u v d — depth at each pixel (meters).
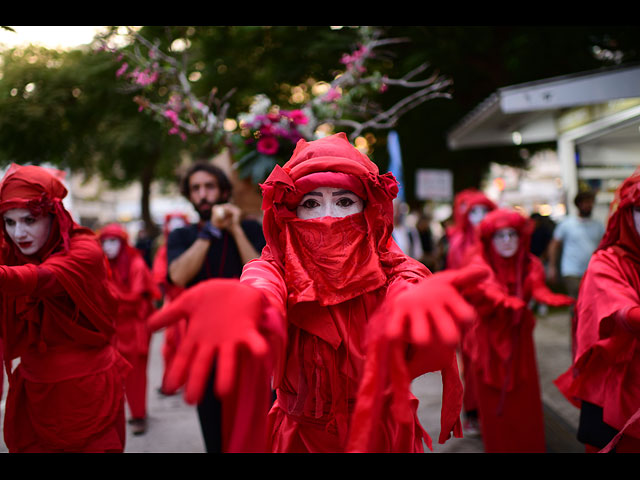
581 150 8.25
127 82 5.09
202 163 3.28
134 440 4.18
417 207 14.30
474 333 3.60
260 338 1.03
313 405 1.74
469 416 4.23
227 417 1.21
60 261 2.27
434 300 1.12
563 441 3.83
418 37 9.34
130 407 4.34
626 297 2.21
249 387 1.12
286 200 1.79
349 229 1.74
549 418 4.32
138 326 4.47
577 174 8.34
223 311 1.06
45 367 2.36
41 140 7.99
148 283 4.70
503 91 6.30
